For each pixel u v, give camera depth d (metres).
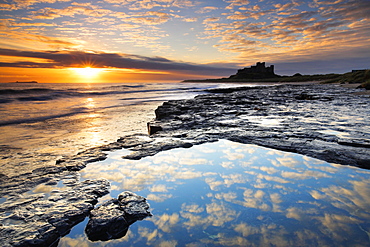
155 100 27.33
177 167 3.83
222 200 2.64
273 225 2.12
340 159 3.94
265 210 2.38
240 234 2.01
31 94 29.50
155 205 2.62
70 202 2.85
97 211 2.55
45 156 6.32
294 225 2.10
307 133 5.78
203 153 4.58
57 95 29.58
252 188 2.92
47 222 2.41
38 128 10.68
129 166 4.00
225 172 3.52
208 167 3.77
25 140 8.27
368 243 1.82
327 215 2.24
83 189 3.18
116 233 2.19
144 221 2.34
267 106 12.67
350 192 2.74
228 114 10.34
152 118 13.53
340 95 16.64
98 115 14.91
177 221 2.28
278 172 3.45
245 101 15.70
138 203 2.67
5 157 6.18
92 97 31.31
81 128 10.57
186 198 2.74
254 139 5.52
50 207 2.73
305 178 3.19
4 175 4.57
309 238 1.91
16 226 2.36
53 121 12.65
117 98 30.25
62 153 6.62
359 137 5.20
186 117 9.58
